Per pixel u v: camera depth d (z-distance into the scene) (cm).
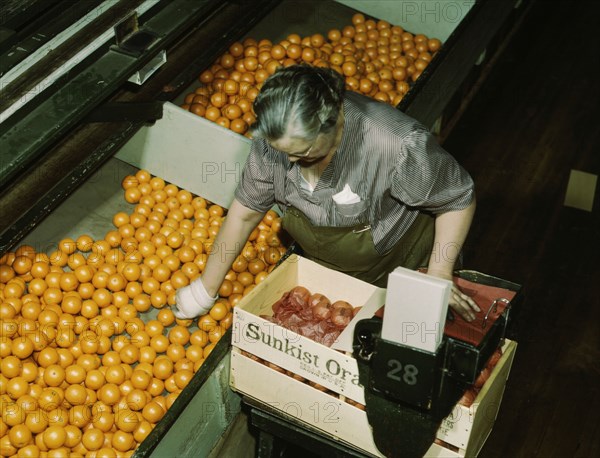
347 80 409
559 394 344
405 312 174
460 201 219
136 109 318
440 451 212
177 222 348
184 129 340
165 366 290
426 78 352
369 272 256
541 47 546
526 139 471
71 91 251
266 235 346
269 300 248
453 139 464
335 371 215
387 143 207
